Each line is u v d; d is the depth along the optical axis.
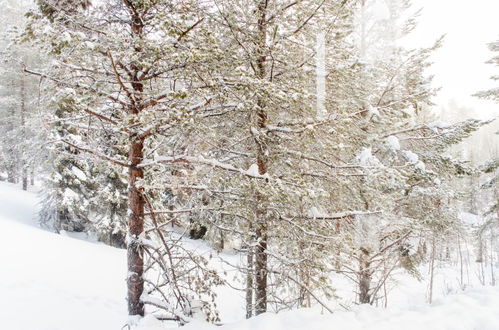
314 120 6.50
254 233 7.06
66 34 4.63
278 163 7.00
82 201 18.86
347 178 6.98
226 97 5.65
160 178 6.37
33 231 16.92
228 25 6.39
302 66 6.82
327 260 6.64
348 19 7.63
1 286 10.35
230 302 12.76
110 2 5.75
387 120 7.80
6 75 24.58
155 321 5.64
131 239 6.23
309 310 5.81
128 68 5.91
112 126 6.38
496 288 6.89
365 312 5.94
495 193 15.42
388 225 8.86
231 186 6.53
